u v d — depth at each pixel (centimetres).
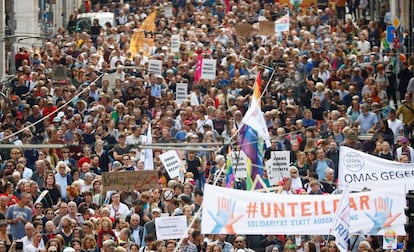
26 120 6331
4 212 4928
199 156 5631
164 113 6378
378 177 4753
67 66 7294
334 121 5938
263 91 6412
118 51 7394
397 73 7250
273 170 5144
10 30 8150
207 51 7475
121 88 6688
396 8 8581
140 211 4941
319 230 4334
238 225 4331
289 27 8556
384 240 4441
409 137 6128
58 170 5281
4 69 8038
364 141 5800
